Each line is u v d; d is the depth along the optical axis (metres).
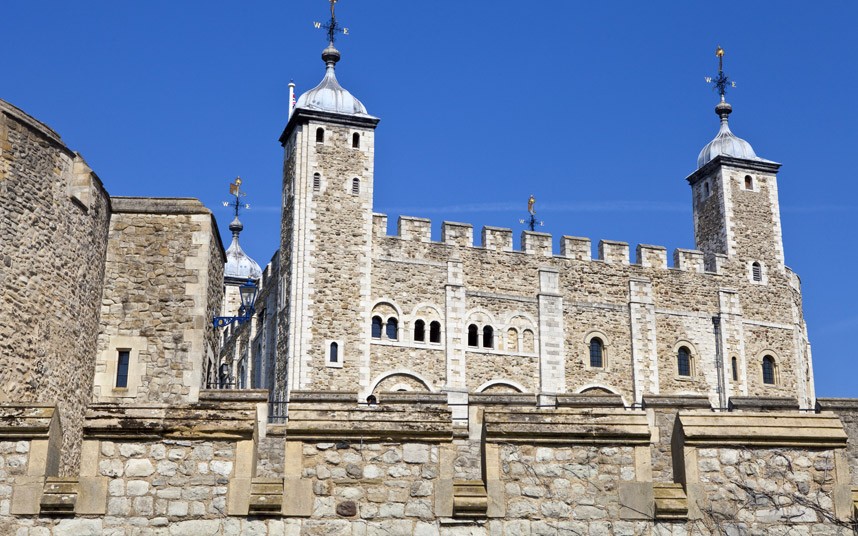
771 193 57.00
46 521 12.12
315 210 48.50
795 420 13.12
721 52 59.72
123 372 20.19
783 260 56.22
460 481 12.72
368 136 49.91
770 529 12.73
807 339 57.75
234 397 19.41
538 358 50.34
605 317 52.06
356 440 12.66
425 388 48.22
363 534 12.39
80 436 19.23
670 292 53.47
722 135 58.38
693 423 13.05
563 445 12.82
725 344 53.62
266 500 12.34
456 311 49.53
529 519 12.59
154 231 20.89
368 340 47.69
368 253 48.62
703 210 57.56
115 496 12.26
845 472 12.95
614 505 12.69
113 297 20.50
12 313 17.17
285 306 48.34
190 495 12.33
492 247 51.00
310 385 46.50
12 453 12.27
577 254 52.38
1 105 17.41
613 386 51.31
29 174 17.78
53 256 18.22
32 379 17.50
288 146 50.81
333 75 51.69
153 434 12.45
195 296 20.67
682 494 12.80
